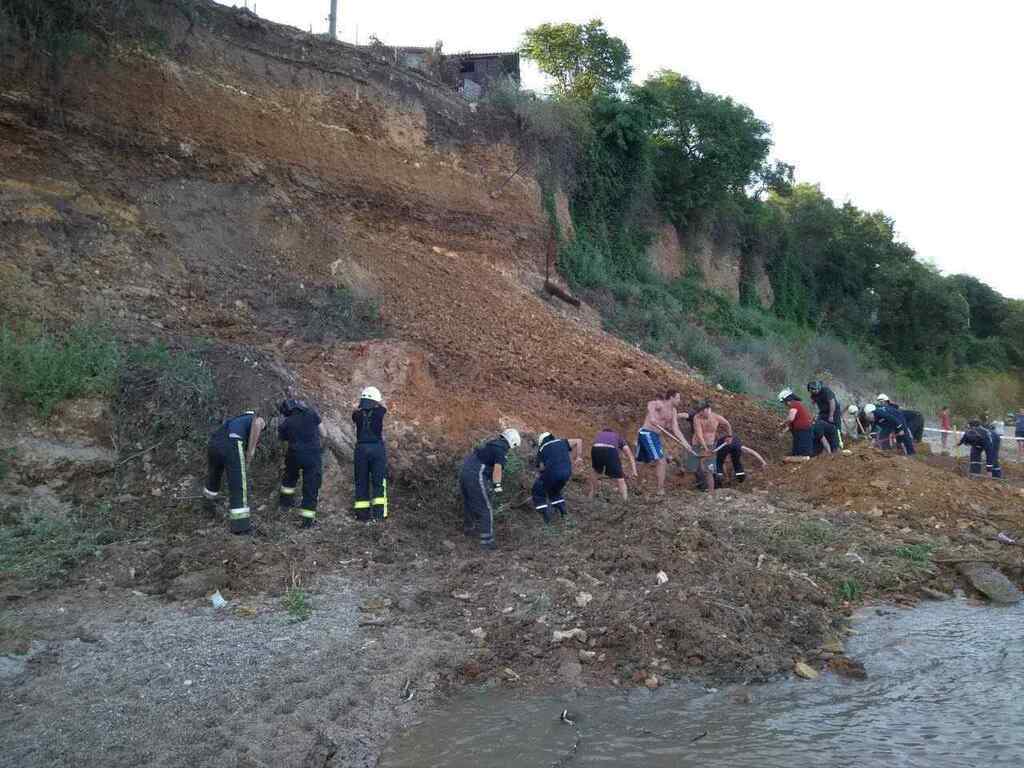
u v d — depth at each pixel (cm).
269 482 925
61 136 1187
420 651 640
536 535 927
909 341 4244
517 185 1969
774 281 3488
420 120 1803
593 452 1076
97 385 896
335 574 786
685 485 1259
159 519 833
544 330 1580
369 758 505
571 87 2630
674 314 2281
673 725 555
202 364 973
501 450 910
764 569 832
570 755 512
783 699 600
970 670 654
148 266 1154
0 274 977
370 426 919
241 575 753
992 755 512
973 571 875
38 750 477
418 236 1655
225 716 530
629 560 804
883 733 545
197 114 1373
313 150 1540
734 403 1681
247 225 1347
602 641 665
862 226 4069
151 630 645
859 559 902
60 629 634
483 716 564
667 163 2777
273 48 1555
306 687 571
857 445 1391
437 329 1386
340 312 1280
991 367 4744
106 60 1269
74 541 775
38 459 832
